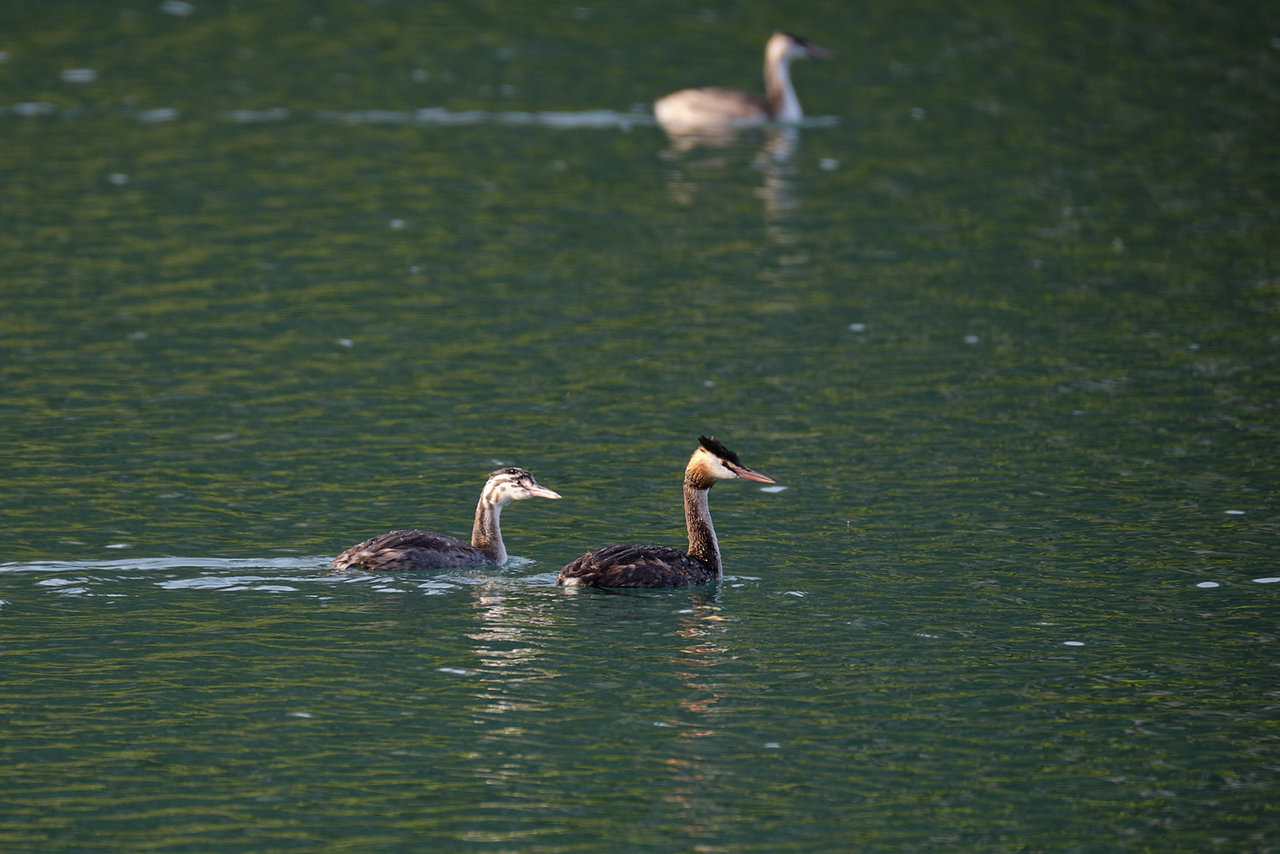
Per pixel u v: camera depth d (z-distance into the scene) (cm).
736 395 2786
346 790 1420
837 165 4647
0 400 2688
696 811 1387
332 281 3494
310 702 1592
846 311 3291
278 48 5950
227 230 3875
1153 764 1480
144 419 2617
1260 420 2595
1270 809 1395
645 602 1884
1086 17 6394
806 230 3953
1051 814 1384
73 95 5250
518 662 1697
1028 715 1581
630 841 1333
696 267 3631
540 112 5241
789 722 1561
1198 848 1329
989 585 1948
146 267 3556
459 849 1320
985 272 3569
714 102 5122
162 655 1697
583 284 3497
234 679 1642
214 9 6494
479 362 2970
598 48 6066
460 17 6431
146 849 1313
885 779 1448
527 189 4341
